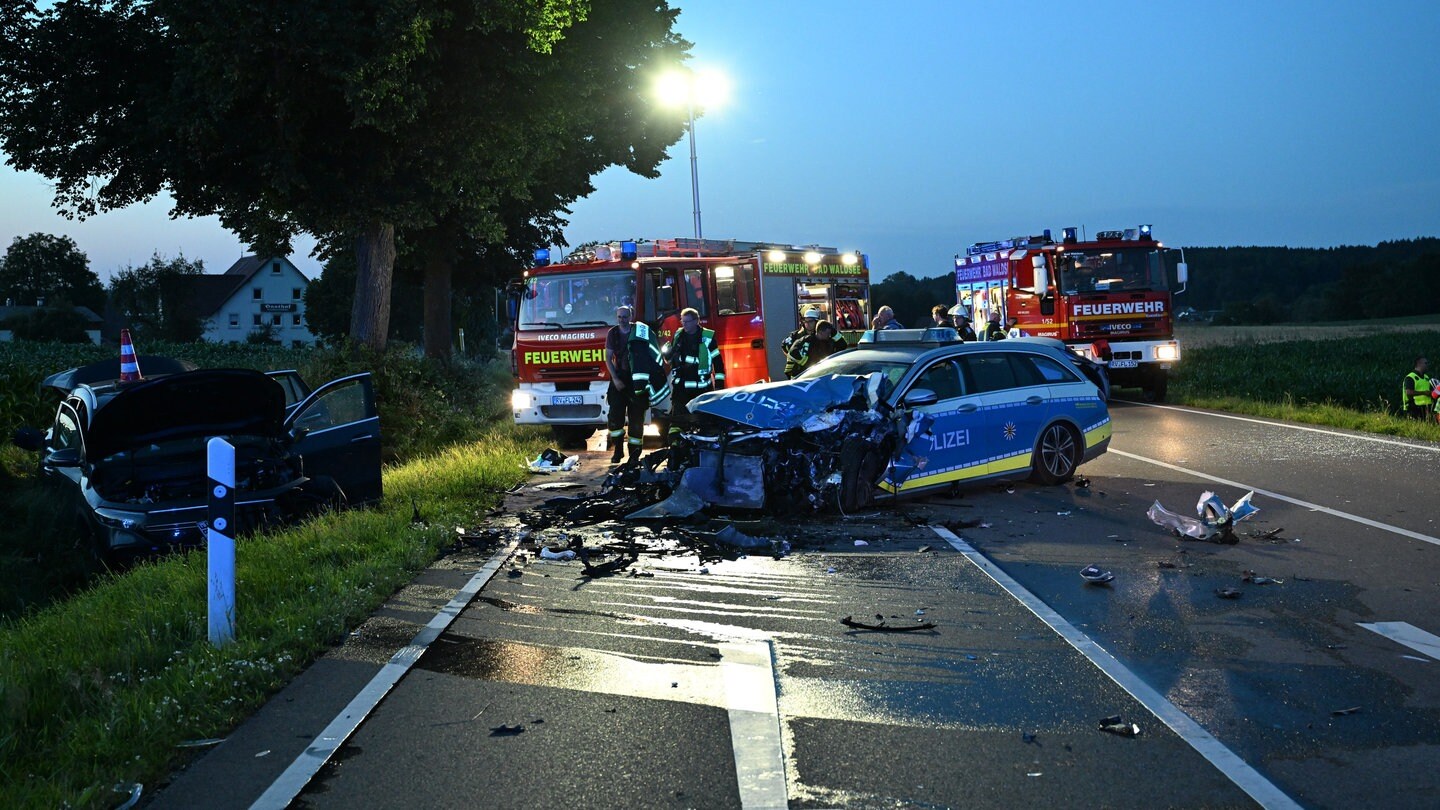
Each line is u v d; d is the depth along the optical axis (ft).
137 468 33.01
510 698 17.46
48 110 70.23
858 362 37.58
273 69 64.54
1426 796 13.60
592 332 54.80
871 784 14.10
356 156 71.82
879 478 33.86
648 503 34.12
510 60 70.95
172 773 14.70
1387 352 136.05
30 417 61.31
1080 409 38.99
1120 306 71.56
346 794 13.99
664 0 104.32
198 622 21.38
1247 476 40.01
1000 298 77.61
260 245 89.51
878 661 19.21
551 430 59.41
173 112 64.75
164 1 61.11
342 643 20.39
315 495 34.04
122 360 36.14
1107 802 13.51
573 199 112.06
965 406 35.86
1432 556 26.73
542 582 25.31
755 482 32.65
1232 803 13.46
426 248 103.50
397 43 61.98
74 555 34.14
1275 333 203.62
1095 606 22.76
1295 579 24.73
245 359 163.63
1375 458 44.14
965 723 16.22
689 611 22.61
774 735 15.79
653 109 106.93
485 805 13.64
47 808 13.24
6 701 16.49
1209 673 18.38
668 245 59.77
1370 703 16.88
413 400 59.52
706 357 45.03
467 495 37.76
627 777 14.39
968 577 25.31
